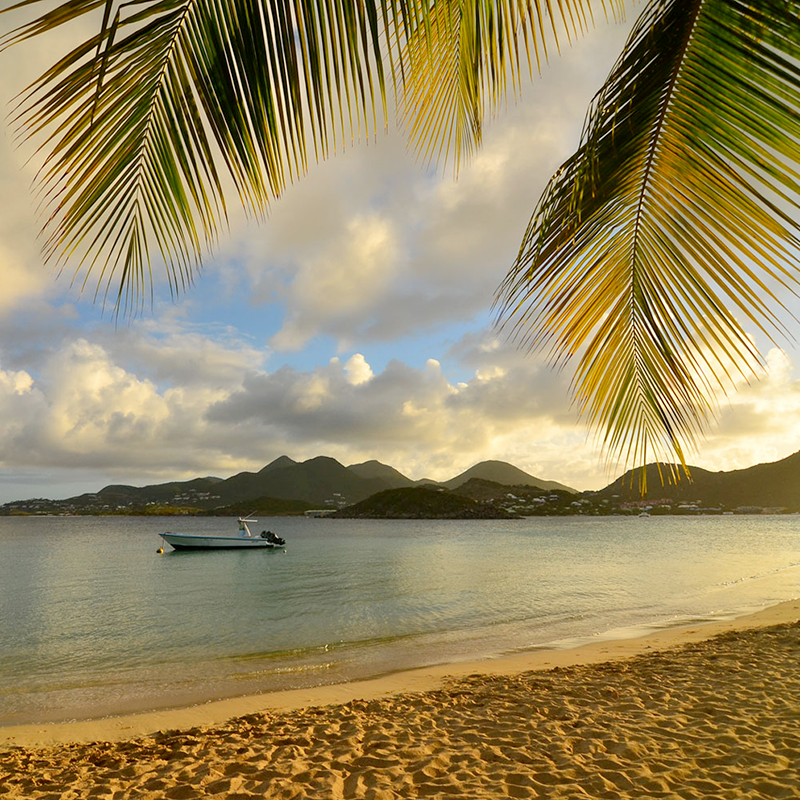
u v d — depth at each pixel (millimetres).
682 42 1692
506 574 30031
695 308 1941
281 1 1335
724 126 1726
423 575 30109
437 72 2424
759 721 5820
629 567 33281
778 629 11453
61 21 1110
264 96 1345
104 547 60469
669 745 5207
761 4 1559
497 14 2000
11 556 46938
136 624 17312
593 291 2068
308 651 12953
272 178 1412
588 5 2072
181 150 1385
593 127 1759
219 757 5379
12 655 13312
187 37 1303
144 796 4500
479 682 8648
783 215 1672
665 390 2064
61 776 5090
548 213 1901
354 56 1379
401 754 5266
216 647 13797
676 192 1887
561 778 4551
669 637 12508
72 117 1244
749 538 66312
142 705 8961
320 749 5520
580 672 8781
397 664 11242
